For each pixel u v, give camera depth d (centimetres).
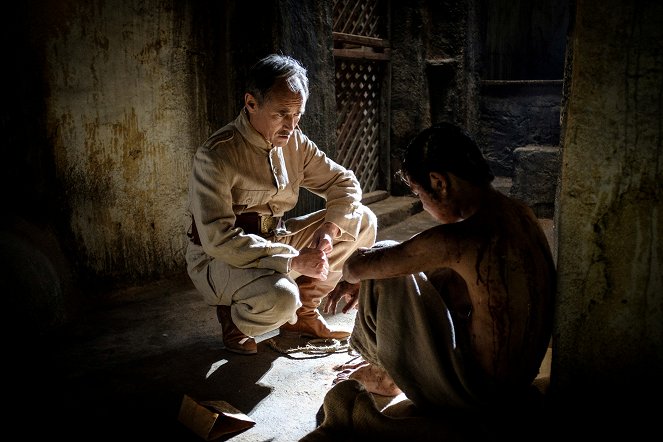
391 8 655
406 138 674
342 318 349
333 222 298
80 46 346
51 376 274
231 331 293
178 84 397
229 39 414
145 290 392
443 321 199
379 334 210
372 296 212
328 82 470
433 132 190
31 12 324
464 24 672
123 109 371
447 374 197
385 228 585
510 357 187
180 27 392
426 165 186
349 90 616
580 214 189
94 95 357
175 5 386
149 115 385
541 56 858
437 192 188
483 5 721
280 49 408
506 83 742
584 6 178
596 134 183
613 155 182
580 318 196
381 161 684
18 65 324
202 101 414
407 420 198
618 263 189
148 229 396
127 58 368
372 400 208
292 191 308
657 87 174
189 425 228
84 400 252
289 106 267
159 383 266
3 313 300
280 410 243
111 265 379
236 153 279
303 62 436
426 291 203
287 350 297
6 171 328
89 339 316
